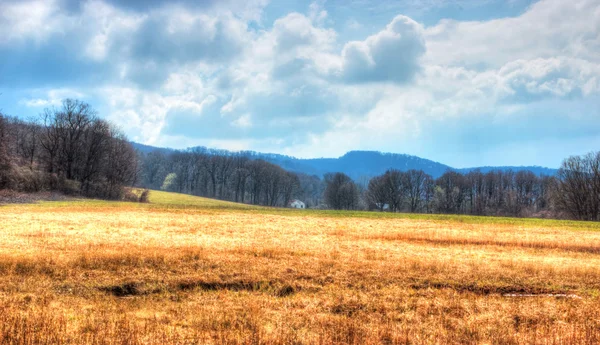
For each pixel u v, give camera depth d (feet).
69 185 249.96
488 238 100.73
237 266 60.70
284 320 43.47
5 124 233.14
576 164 273.54
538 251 87.20
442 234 105.29
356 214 194.08
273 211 194.70
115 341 36.24
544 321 46.11
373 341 38.86
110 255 61.72
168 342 36.73
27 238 77.66
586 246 95.09
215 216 150.30
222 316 43.73
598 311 49.08
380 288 55.26
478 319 45.88
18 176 222.28
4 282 50.24
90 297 48.32
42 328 38.14
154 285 52.31
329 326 42.39
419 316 46.24
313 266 62.75
